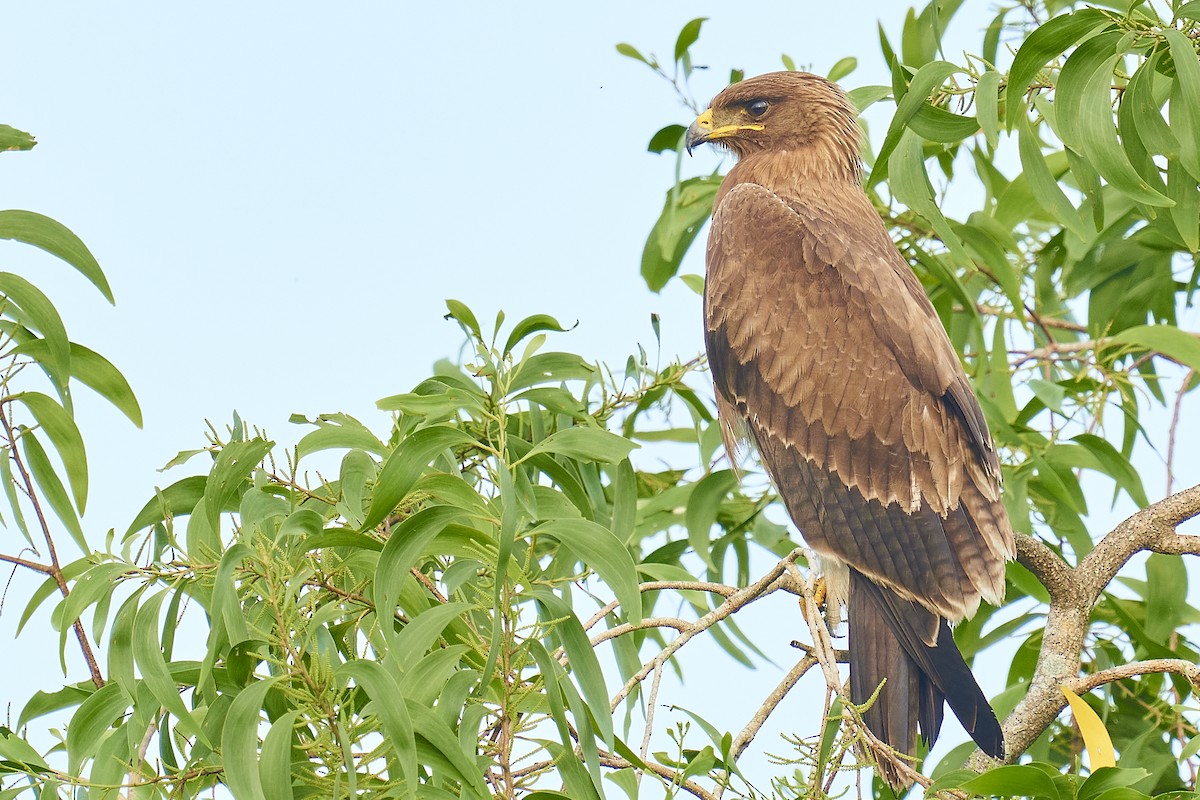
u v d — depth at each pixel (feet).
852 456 32.48
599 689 21.07
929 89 28.37
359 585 23.36
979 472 31.27
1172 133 27.55
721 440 35.91
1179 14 26.55
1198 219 28.89
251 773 19.19
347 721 19.69
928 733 28.86
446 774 20.22
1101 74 26.40
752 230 35.96
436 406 25.05
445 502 22.68
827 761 21.29
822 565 32.73
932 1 30.22
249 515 21.21
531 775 21.39
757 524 35.70
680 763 22.21
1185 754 23.49
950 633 29.66
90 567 24.73
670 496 35.12
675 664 32.01
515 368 27.02
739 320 34.94
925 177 30.68
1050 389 31.78
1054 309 39.42
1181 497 29.22
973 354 40.40
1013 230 39.81
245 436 24.47
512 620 20.34
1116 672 25.00
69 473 27.61
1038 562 29.40
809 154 38.68
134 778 22.84
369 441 24.77
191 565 22.41
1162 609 32.55
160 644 23.40
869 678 29.63
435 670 20.74
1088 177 29.17
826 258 34.68
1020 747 28.27
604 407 32.50
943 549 30.66
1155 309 37.68
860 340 33.40
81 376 27.45
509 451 26.45
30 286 26.22
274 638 19.97
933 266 36.55
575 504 28.14
